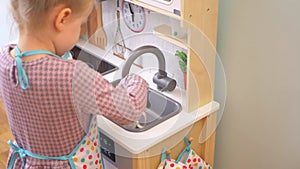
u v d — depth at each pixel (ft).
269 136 5.64
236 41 5.39
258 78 5.39
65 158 4.28
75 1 3.63
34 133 4.14
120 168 5.19
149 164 5.08
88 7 3.80
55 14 3.60
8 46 4.12
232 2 5.20
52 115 3.92
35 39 3.78
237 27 5.30
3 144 7.95
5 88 4.05
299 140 5.33
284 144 5.52
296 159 5.47
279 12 4.84
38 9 3.55
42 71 3.76
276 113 5.42
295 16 4.73
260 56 5.24
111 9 6.33
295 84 5.07
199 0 4.84
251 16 5.11
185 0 4.70
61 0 3.56
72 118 4.03
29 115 4.03
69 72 3.79
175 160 5.44
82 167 4.41
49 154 4.25
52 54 3.85
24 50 3.85
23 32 3.81
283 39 4.94
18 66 3.80
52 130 4.04
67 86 3.78
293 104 5.20
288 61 5.01
